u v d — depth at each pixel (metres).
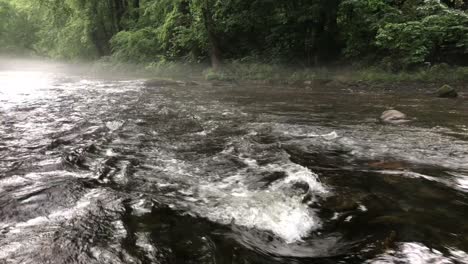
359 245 3.33
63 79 23.31
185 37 24.88
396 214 3.98
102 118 9.18
